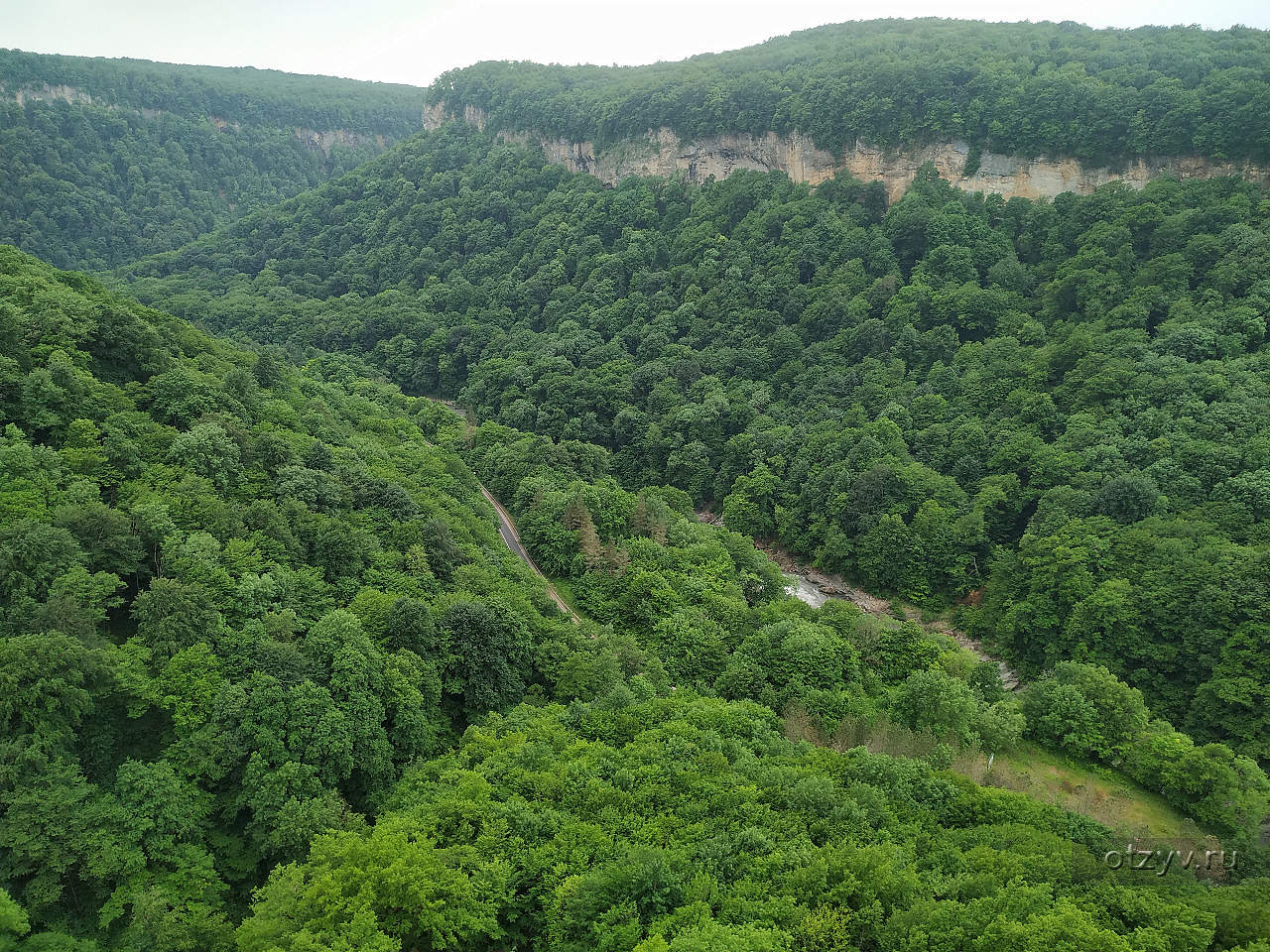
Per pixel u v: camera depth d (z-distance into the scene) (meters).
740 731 68.12
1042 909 44.16
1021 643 111.06
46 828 46.75
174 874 50.38
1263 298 125.94
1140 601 98.62
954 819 58.38
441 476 123.25
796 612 100.25
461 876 46.06
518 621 82.44
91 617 57.53
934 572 125.94
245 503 83.44
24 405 75.19
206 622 62.44
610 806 54.31
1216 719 88.19
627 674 85.25
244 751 56.28
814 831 53.50
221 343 134.38
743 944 39.56
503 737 65.06
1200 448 110.81
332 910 42.53
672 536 123.44
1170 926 42.94
